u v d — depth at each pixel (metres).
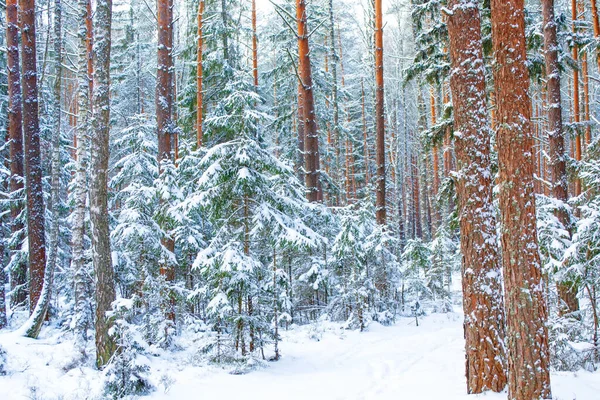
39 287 12.18
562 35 13.48
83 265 10.85
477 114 7.51
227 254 9.25
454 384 7.82
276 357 10.20
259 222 9.91
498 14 6.36
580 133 12.87
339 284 15.39
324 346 11.64
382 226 16.59
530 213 6.01
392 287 17.28
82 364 8.64
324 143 26.95
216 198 10.19
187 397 7.50
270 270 10.73
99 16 9.25
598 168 9.77
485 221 7.25
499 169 6.31
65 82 28.34
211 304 9.30
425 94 35.84
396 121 35.53
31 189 12.32
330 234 16.25
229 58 21.48
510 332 6.00
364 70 34.78
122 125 26.70
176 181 12.65
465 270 7.34
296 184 13.10
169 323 10.70
